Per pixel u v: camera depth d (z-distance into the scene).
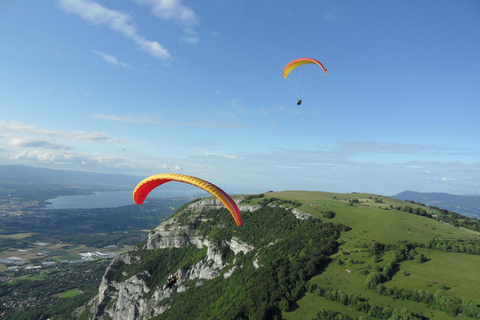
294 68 50.69
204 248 132.00
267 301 67.19
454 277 62.69
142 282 132.12
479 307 51.06
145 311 121.44
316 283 68.88
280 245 96.00
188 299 106.62
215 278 110.25
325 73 43.84
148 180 34.44
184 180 32.09
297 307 63.94
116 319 130.00
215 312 78.62
